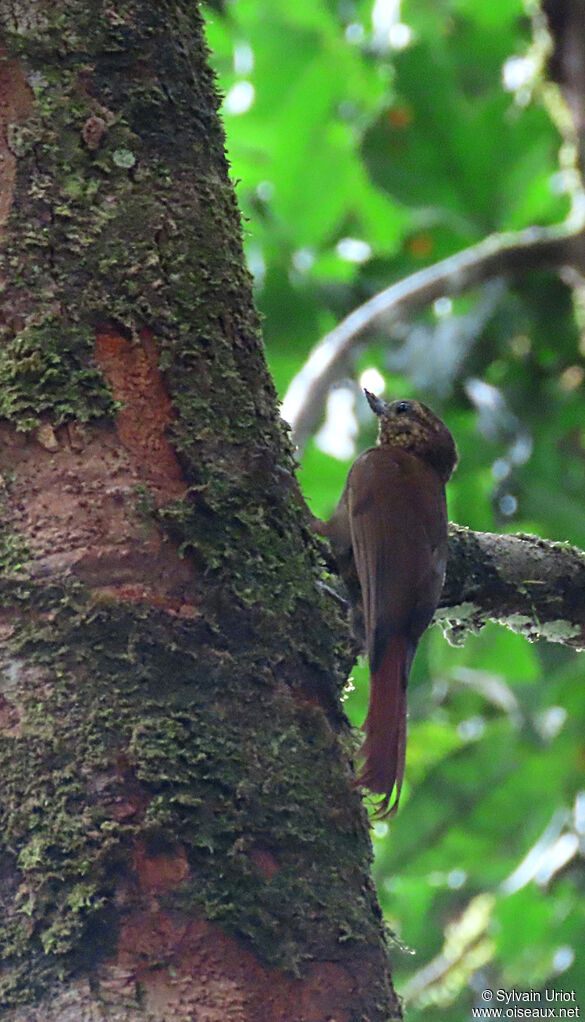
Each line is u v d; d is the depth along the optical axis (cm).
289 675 527
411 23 1603
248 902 473
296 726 516
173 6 593
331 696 541
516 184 1534
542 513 1489
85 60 566
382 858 1572
